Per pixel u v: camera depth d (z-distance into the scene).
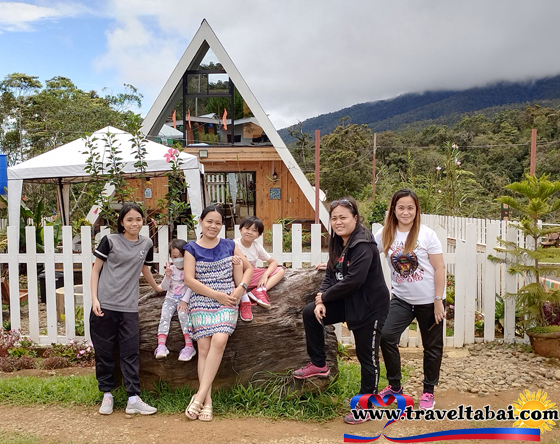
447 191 16.45
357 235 3.71
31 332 5.96
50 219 11.50
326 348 4.37
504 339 5.88
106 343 4.07
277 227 5.90
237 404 4.11
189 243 4.12
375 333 3.76
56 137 23.69
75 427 3.76
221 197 18.56
